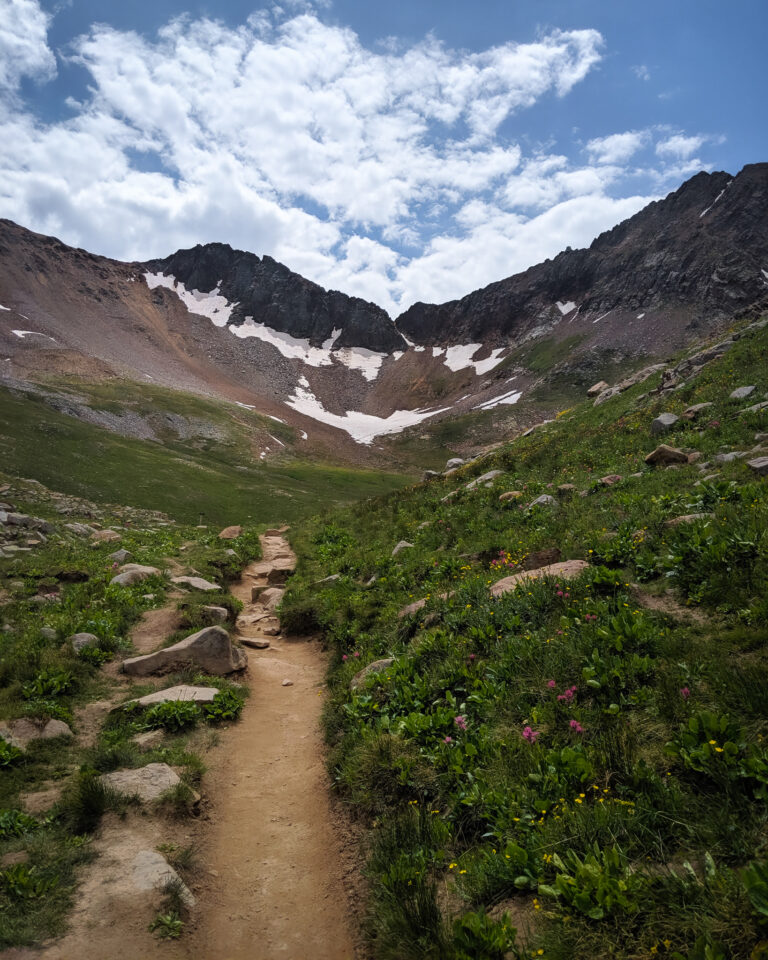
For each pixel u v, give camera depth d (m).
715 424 17.39
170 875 5.47
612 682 6.38
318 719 9.62
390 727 7.44
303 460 141.38
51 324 199.25
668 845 4.36
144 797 6.77
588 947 3.76
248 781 7.82
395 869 5.10
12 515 23.98
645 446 18.95
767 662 5.77
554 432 31.05
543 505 15.87
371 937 4.80
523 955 3.87
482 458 32.28
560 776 5.37
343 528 26.67
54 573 18.06
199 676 11.05
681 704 5.61
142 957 4.60
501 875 4.64
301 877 5.79
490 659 8.16
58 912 4.93
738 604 7.16
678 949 3.57
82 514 39.84
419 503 24.48
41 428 84.31
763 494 10.11
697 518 9.89
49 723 8.77
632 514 12.13
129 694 10.35
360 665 10.53
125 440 98.62
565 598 8.70
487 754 6.19
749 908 3.53
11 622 13.66
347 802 6.80
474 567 13.30
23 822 6.21
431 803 6.00
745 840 4.09
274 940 4.99
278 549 29.16
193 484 81.25
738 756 4.76
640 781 4.96
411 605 12.09
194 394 174.25
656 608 7.95
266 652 13.99
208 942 4.94
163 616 14.13
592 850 4.43
